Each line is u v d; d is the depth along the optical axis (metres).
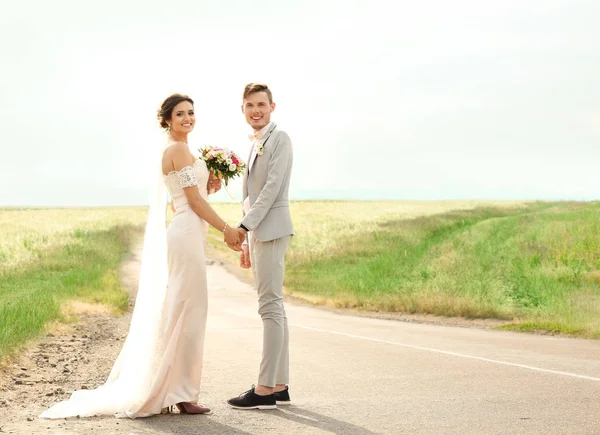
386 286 23.61
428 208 73.00
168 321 5.89
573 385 7.02
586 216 40.66
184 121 6.22
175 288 5.95
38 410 6.09
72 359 9.59
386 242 39.50
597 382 7.18
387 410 5.92
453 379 7.54
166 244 6.03
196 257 5.96
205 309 5.99
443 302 18.50
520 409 5.87
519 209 65.62
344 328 14.66
